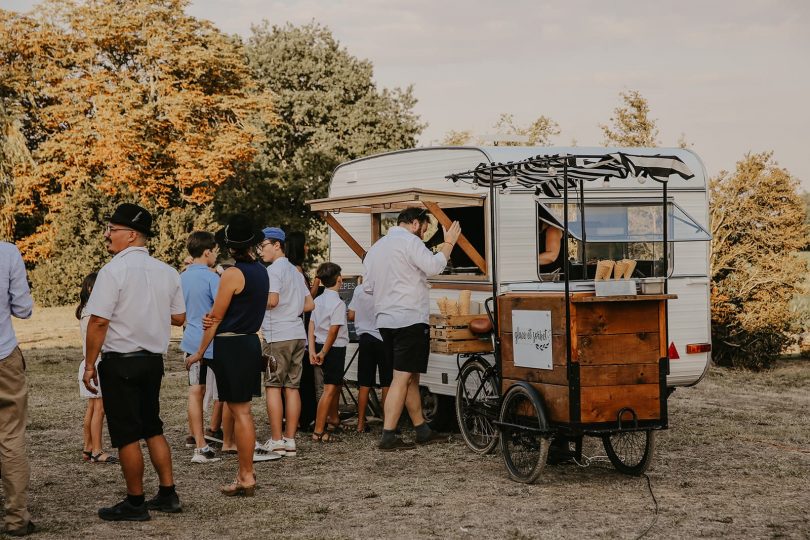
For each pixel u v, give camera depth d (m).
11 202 29.53
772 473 6.75
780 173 13.91
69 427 9.09
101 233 29.05
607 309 6.14
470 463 7.19
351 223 10.40
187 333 7.29
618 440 7.04
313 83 42.88
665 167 6.30
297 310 7.58
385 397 8.41
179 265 28.92
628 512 5.59
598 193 8.27
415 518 5.51
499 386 6.95
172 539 5.11
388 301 7.67
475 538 5.05
